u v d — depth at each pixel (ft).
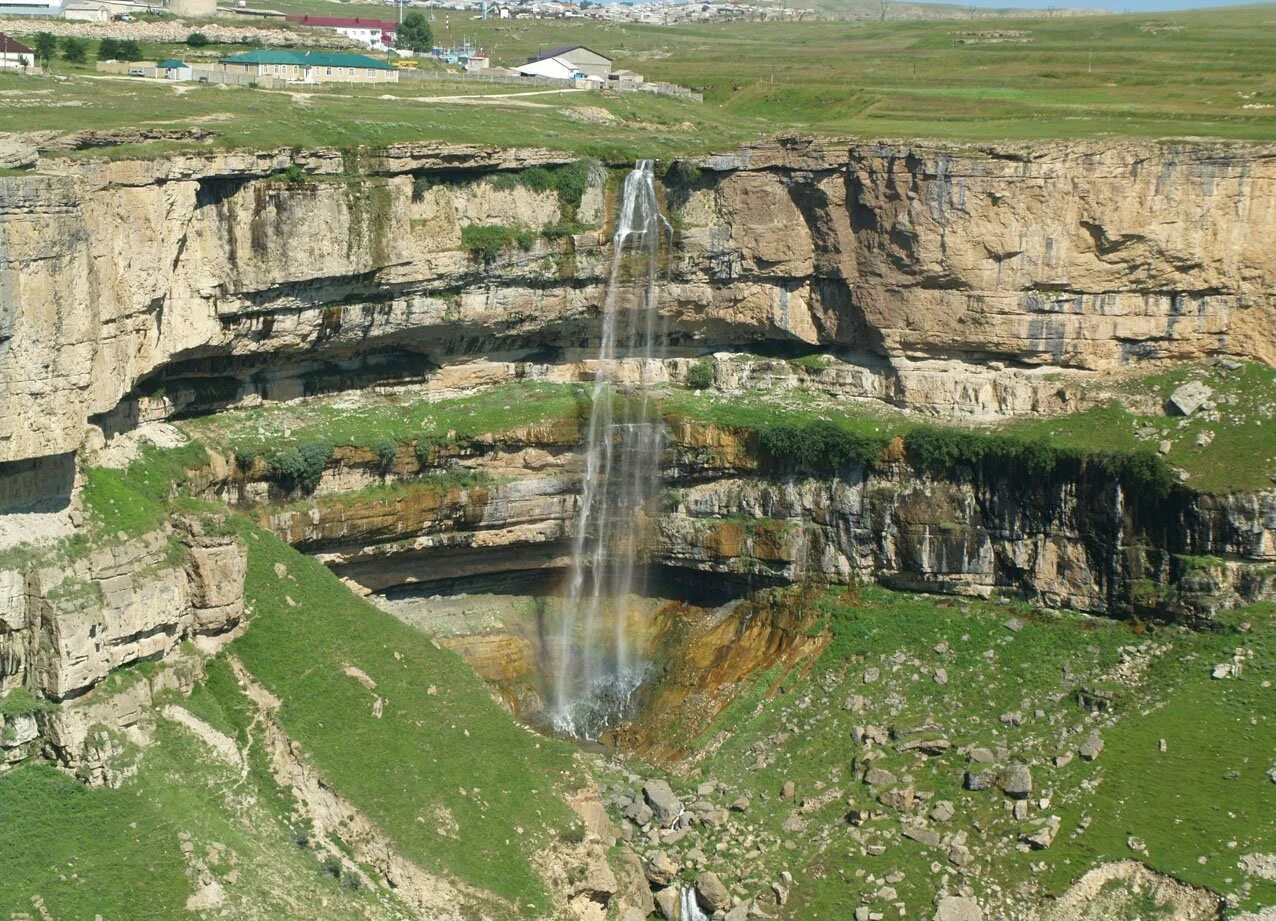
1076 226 322.96
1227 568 295.89
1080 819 267.80
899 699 304.91
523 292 333.01
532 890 249.75
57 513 249.75
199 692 257.96
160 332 277.44
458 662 288.10
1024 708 294.87
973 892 262.67
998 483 319.47
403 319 319.06
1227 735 273.75
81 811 229.86
